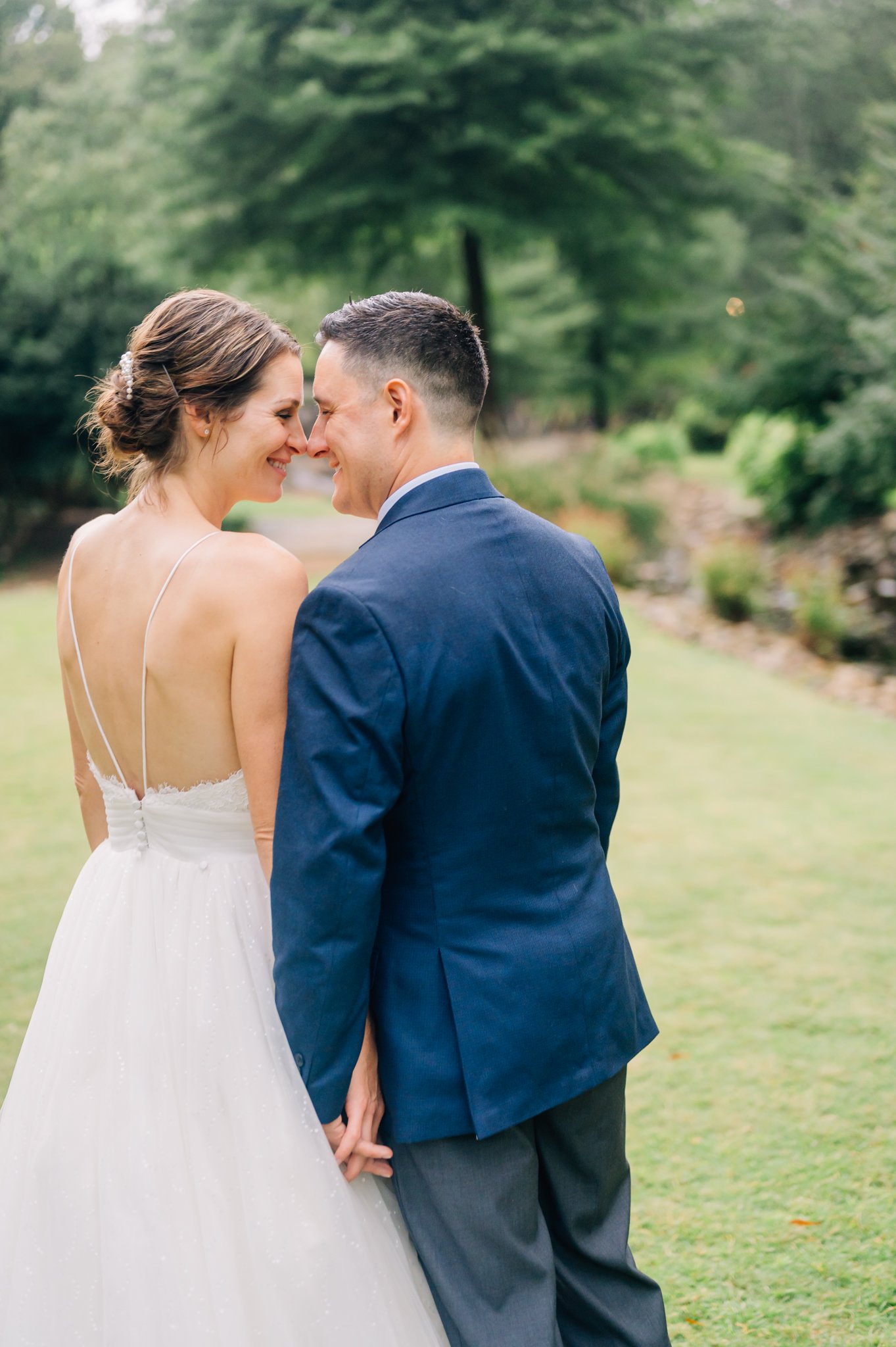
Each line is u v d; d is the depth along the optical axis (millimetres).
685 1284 2102
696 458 22641
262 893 1546
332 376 1478
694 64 11953
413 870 1422
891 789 5422
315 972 1324
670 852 4578
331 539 12391
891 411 9758
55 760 5617
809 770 5738
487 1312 1414
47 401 12109
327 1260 1400
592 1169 1558
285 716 1486
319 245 13266
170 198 12625
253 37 11148
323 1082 1368
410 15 11352
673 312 19812
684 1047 3018
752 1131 2611
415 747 1354
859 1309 2016
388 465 1475
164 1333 1366
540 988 1416
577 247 14438
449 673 1349
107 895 1582
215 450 1536
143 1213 1406
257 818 1509
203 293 1554
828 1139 2572
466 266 14039
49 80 15047
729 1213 2311
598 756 1646
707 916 3916
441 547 1407
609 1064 1495
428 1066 1397
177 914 1526
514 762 1402
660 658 8328
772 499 13398
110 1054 1495
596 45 11141
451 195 12086
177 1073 1476
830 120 12984
